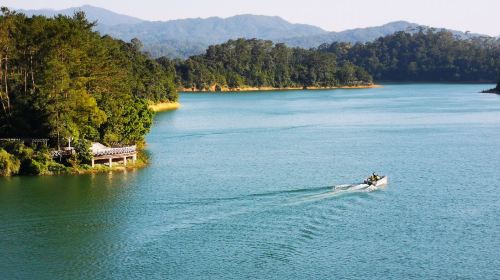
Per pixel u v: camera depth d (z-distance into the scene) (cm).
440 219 8469
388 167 11931
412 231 7988
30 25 12762
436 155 13300
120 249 7425
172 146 14888
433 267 6906
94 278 6681
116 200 9375
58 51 12550
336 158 13012
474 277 6669
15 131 11931
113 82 14112
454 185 10362
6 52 12362
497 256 7206
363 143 15300
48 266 6994
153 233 7906
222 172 11462
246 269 6825
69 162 11281
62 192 9856
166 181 10612
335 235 7825
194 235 7819
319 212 8725
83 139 11662
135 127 13525
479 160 12638
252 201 9244
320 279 6588
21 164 11062
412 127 18800
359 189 9950
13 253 7362
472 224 8269
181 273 6756
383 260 7075
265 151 14075
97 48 14650
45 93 11738
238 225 8156
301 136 16875
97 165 11575
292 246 7456
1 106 12419
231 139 16250
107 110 12875
